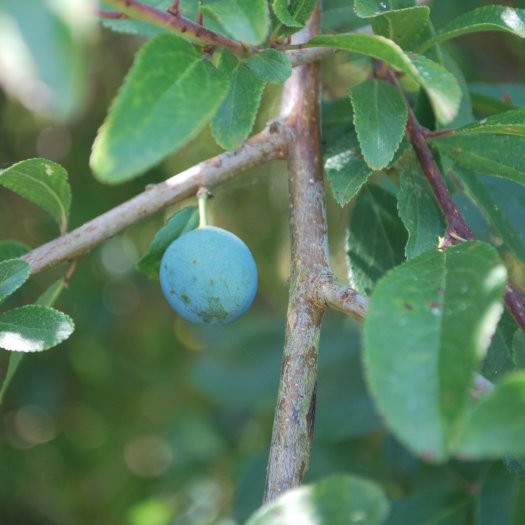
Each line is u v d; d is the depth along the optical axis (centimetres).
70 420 47
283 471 22
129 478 47
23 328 23
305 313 23
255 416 44
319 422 34
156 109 20
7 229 40
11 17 15
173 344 49
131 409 49
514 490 27
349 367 35
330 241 37
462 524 28
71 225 39
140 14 21
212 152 38
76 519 46
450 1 32
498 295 21
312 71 25
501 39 36
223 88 20
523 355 24
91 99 38
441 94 22
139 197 25
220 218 41
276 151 25
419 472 33
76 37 15
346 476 20
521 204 28
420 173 24
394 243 26
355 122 23
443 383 20
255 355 38
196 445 46
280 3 22
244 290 24
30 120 39
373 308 21
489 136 24
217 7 22
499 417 19
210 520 44
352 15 28
